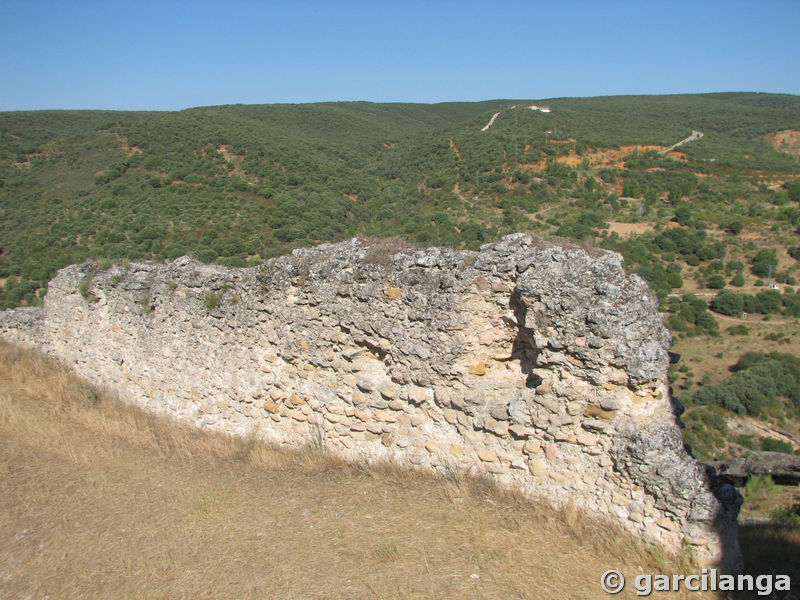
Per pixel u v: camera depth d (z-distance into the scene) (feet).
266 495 18.93
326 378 21.36
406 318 19.04
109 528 17.25
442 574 13.96
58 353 33.50
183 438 24.14
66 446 23.35
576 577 14.01
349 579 13.92
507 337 18.37
